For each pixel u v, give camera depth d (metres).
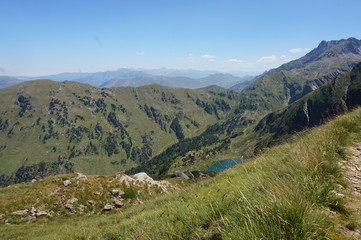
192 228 4.54
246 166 8.59
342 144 7.38
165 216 6.39
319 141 7.55
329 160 5.48
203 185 10.94
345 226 3.15
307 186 3.95
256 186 4.54
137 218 10.04
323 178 4.50
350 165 5.66
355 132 8.53
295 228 2.74
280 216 2.90
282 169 5.20
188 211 5.50
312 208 3.38
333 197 3.81
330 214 3.46
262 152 10.23
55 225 29.70
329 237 2.81
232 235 3.09
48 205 37.22
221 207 4.79
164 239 4.62
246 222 2.96
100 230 12.78
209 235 4.02
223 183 8.02
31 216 34.53
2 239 23.55
